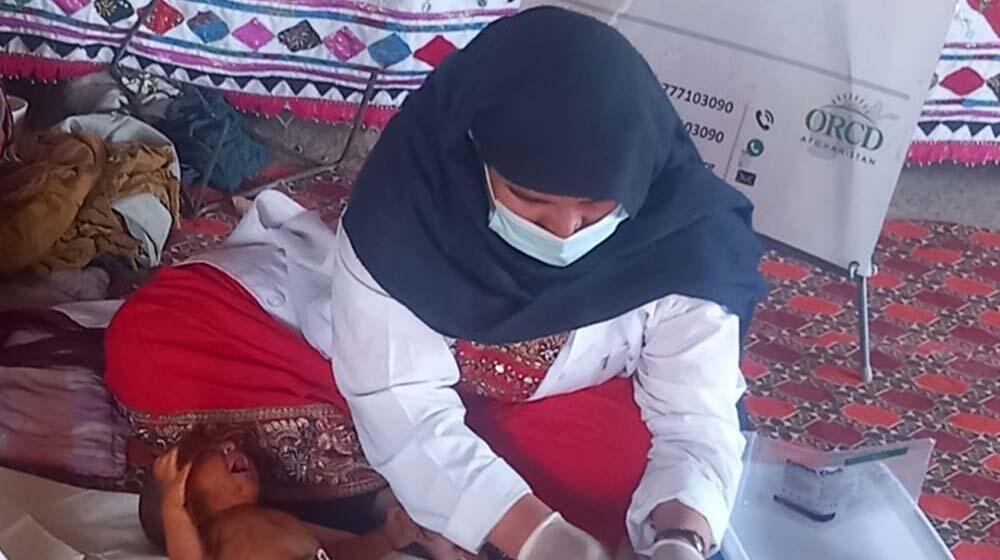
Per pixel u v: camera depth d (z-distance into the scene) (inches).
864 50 74.0
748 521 64.2
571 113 44.8
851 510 65.4
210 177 95.2
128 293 81.3
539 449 57.1
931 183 105.1
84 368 69.5
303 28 98.4
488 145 46.5
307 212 63.8
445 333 51.9
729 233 53.6
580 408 58.1
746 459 67.0
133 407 62.5
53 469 65.0
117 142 88.4
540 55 45.6
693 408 54.2
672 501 51.4
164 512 55.3
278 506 62.2
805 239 80.0
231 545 53.5
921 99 73.6
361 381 52.9
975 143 100.4
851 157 76.7
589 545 49.2
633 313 54.3
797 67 76.0
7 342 70.4
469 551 52.4
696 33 77.5
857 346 88.5
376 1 97.7
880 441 79.7
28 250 77.6
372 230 50.3
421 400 52.6
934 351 88.7
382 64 100.2
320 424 61.0
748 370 85.4
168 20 96.4
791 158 78.1
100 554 58.4
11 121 83.8
